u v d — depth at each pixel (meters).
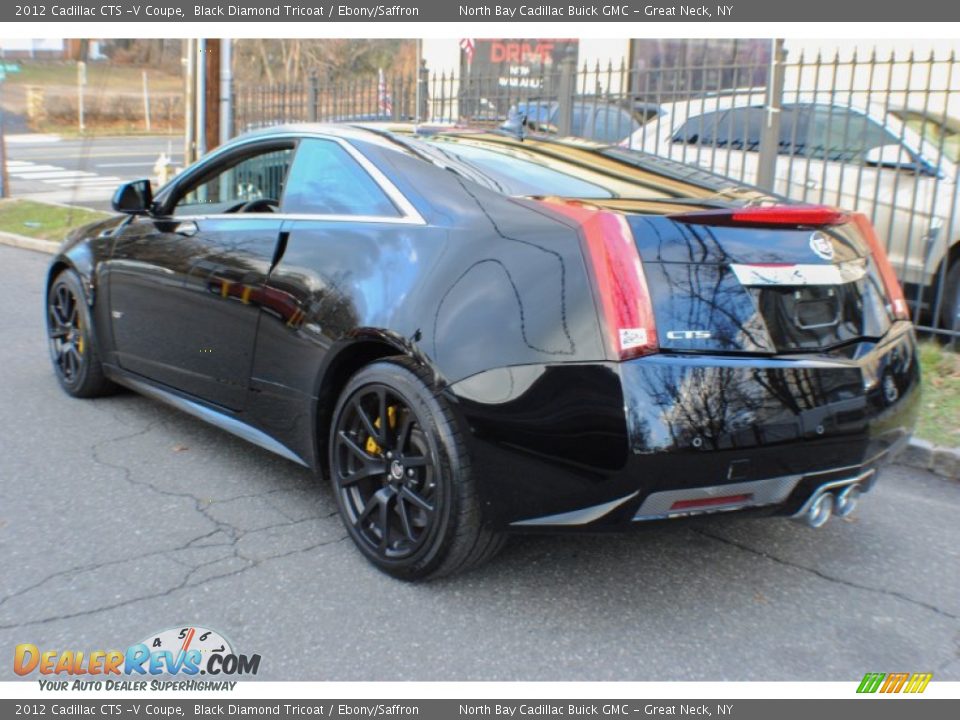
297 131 4.20
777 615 3.26
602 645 3.05
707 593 3.40
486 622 3.16
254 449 4.75
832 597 3.40
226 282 4.11
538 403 2.89
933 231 6.46
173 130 36.28
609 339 2.81
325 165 3.97
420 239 3.37
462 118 9.29
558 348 2.88
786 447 2.94
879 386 3.21
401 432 3.29
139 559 3.52
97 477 4.32
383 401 3.33
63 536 3.70
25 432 4.93
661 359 2.82
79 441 4.80
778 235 3.15
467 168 3.61
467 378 3.03
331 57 35.38
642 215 3.00
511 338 2.97
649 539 3.82
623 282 2.84
